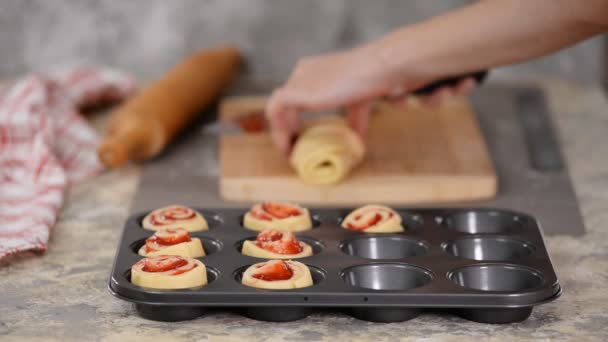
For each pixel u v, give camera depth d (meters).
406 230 1.20
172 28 1.94
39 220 1.27
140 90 1.85
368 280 1.10
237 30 1.94
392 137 1.56
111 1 1.92
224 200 1.40
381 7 1.91
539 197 1.40
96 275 1.17
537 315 1.08
